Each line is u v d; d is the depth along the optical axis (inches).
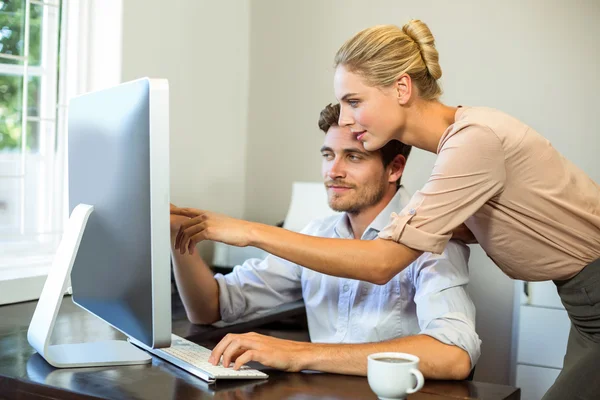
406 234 51.7
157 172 43.1
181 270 66.2
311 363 51.0
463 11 113.0
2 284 75.1
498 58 111.3
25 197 89.0
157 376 49.1
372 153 64.9
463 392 48.2
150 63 102.7
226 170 123.1
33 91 90.4
